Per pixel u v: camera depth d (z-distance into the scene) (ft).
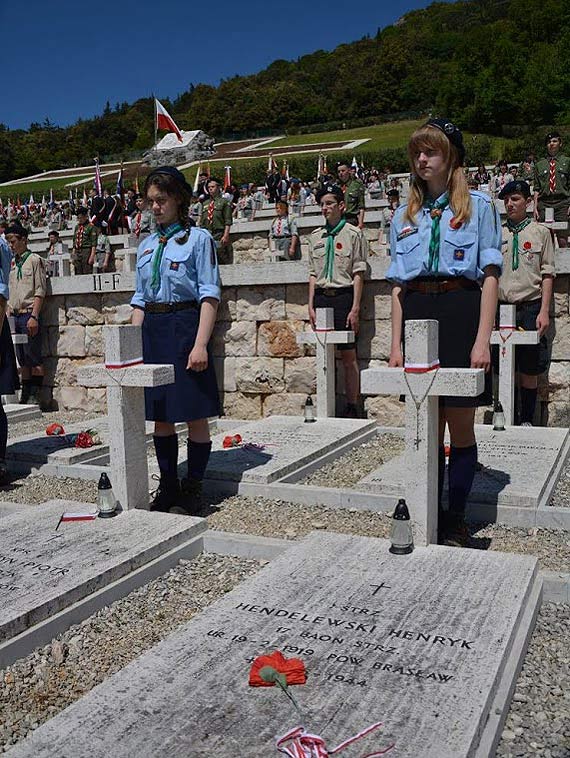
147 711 8.68
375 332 27.55
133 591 13.39
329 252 26.30
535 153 149.48
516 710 9.41
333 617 10.80
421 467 13.25
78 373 16.29
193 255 16.55
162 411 16.81
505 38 233.14
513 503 16.58
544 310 23.34
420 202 13.74
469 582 11.85
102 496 15.76
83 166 288.71
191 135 220.84
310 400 26.22
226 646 10.10
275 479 19.47
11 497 20.17
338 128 274.77
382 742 7.97
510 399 24.17
